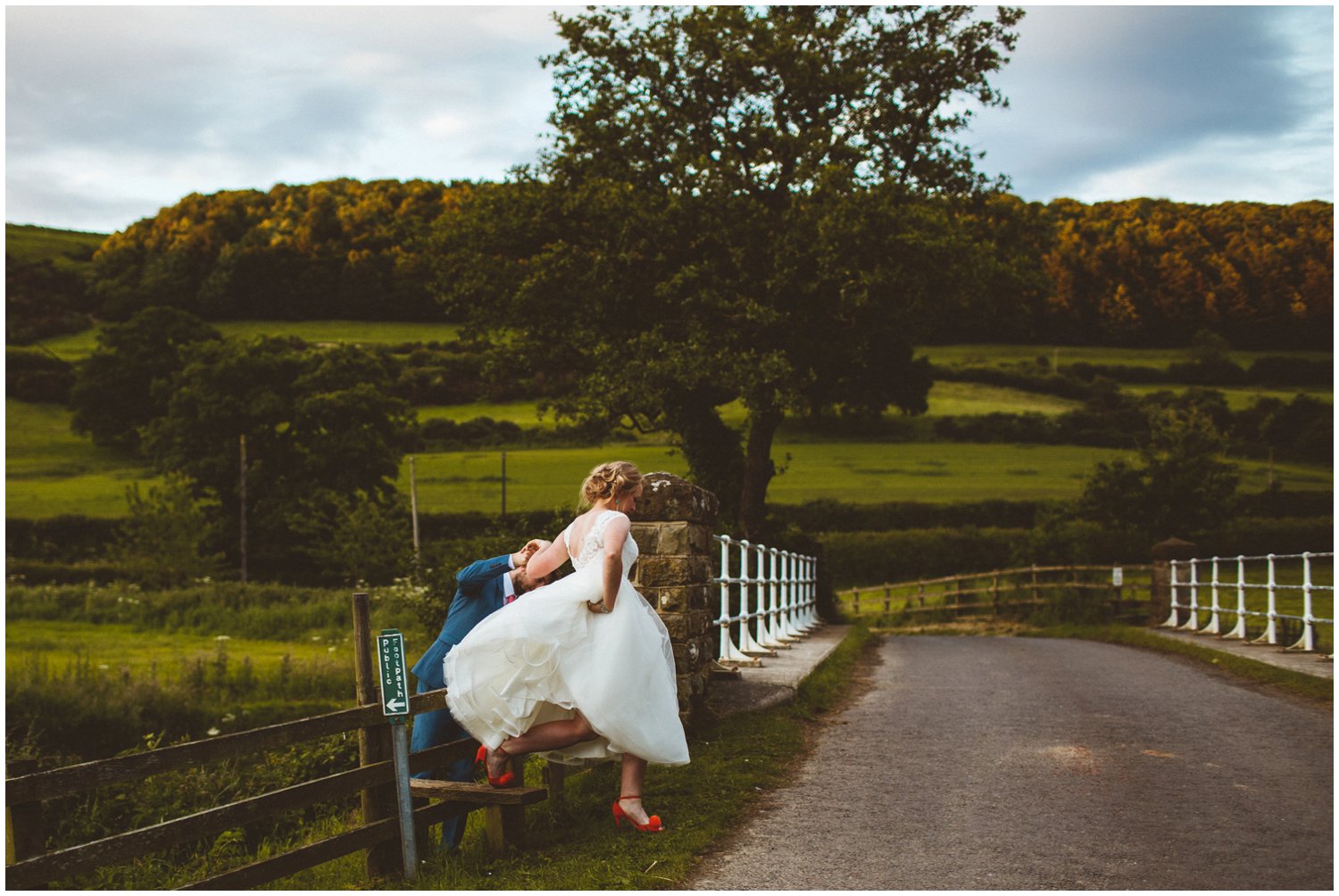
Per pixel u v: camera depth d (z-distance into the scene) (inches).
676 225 889.5
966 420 2896.2
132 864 284.4
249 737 164.4
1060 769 261.9
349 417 2018.9
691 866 191.0
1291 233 3818.9
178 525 1598.2
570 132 967.6
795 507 1897.1
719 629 486.9
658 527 299.3
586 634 196.5
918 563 1502.2
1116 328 3927.2
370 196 4653.1
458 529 2023.9
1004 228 1026.7
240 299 4411.9
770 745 286.7
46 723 542.9
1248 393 3380.9
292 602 1096.8
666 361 848.9
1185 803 228.4
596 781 251.4
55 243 5531.5
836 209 830.5
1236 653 506.6
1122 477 1360.7
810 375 879.7
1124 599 890.1
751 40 940.6
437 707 201.3
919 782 251.1
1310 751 282.5
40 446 3080.7
